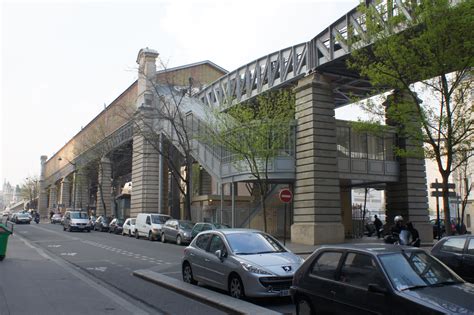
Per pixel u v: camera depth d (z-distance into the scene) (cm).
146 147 4678
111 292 1124
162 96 3841
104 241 3127
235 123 2670
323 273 723
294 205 2806
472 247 1048
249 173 2864
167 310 926
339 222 2695
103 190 6869
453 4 1736
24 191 14112
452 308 538
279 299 1011
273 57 3222
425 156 1678
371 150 2969
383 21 1666
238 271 976
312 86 2739
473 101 1622
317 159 2683
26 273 1436
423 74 1541
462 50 1468
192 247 1202
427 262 669
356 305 639
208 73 5294
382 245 720
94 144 5938
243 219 3488
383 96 1747
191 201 3912
